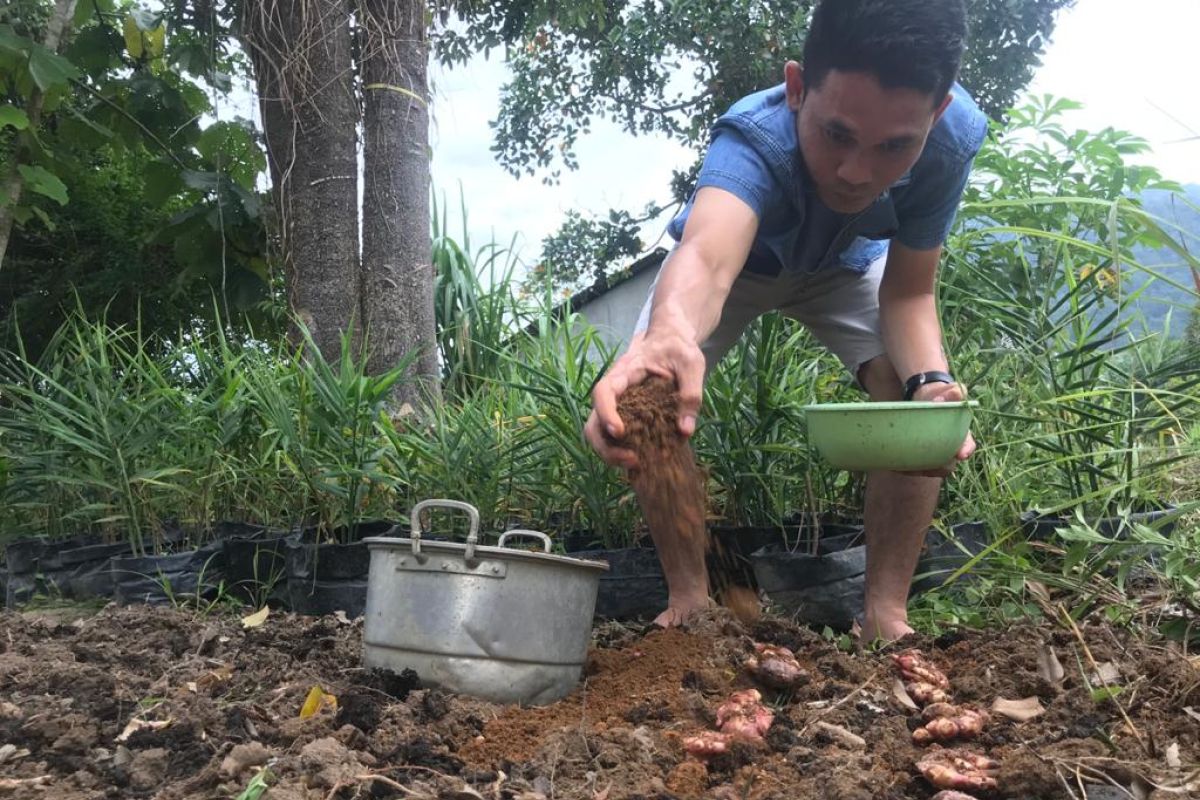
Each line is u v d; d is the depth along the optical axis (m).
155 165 6.30
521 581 2.23
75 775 1.88
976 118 2.78
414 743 1.96
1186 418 3.09
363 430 3.77
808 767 1.89
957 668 2.52
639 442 2.50
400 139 5.05
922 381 2.87
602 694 2.30
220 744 2.00
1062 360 3.84
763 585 3.26
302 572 3.48
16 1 5.88
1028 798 1.76
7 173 5.23
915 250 2.92
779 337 4.16
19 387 4.18
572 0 8.94
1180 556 2.66
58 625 3.25
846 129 2.38
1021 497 3.44
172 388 4.35
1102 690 2.17
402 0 5.07
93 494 4.40
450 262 6.31
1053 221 4.30
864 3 2.24
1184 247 2.06
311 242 5.02
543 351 4.25
